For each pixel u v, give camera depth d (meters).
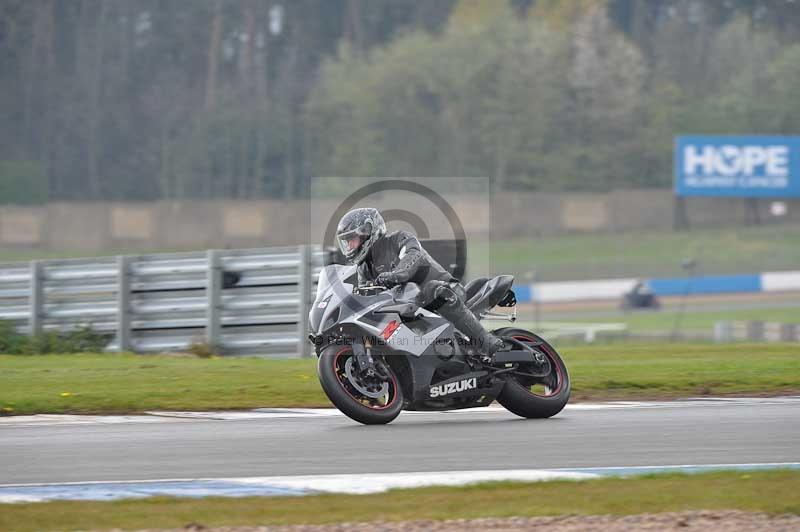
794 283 174.88
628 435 28.44
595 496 20.81
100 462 24.88
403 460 24.86
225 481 22.50
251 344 55.88
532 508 19.98
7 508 19.89
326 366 29.69
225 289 56.12
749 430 29.23
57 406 35.16
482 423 30.98
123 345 56.94
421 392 30.28
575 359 53.12
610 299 166.38
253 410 35.16
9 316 58.69
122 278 56.91
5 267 59.00
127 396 36.78
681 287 170.38
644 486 21.59
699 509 19.92
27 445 27.39
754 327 107.31
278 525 18.88
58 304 58.50
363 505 20.23
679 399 37.94
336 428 30.14
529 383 32.28
